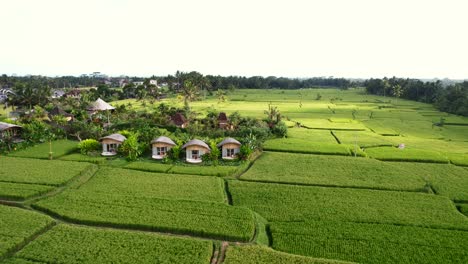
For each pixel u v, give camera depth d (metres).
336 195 53.41
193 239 39.09
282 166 67.88
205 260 34.91
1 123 84.69
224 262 34.59
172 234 40.97
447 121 138.50
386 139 100.38
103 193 51.38
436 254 37.59
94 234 39.47
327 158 73.56
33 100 140.62
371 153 79.31
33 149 76.50
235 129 98.44
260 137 89.50
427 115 156.62
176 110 123.88
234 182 58.50
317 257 37.06
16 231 39.28
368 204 50.22
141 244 37.66
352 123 127.69
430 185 59.09
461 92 174.38
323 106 185.12
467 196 54.41
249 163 71.12
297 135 102.88
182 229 41.03
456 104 163.62
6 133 82.12
